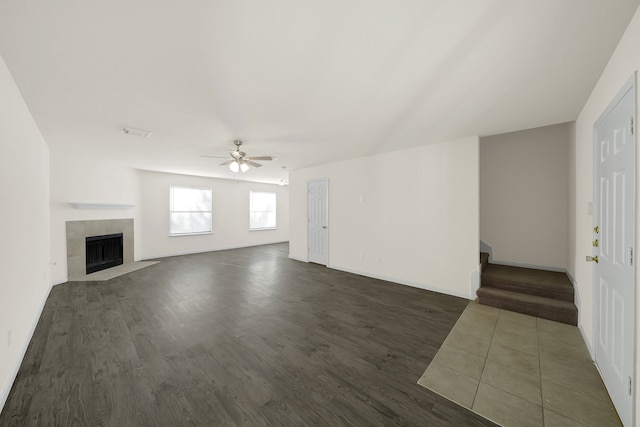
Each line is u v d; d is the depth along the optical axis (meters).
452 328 2.77
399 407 1.67
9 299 1.95
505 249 4.20
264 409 1.65
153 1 1.26
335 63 1.83
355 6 1.31
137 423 1.54
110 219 5.50
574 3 1.29
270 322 2.94
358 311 3.25
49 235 4.08
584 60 1.77
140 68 1.87
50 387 1.85
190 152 4.43
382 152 4.57
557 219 3.78
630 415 1.41
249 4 1.28
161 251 6.81
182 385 1.88
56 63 1.80
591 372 2.01
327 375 2.00
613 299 1.71
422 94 2.30
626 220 1.51
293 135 3.50
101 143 3.84
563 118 2.88
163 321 2.96
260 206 9.26
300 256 6.45
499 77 2.01
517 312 3.16
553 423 1.54
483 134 3.50
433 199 4.01
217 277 4.89
